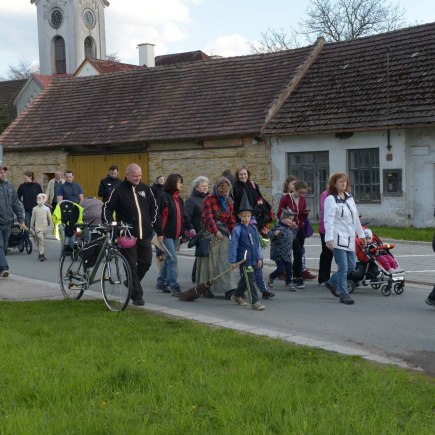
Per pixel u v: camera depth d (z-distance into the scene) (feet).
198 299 39.55
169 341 26.55
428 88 80.59
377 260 40.01
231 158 94.43
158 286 42.52
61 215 43.37
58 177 64.28
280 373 21.88
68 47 231.71
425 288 42.75
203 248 39.52
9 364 23.18
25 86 187.83
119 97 112.68
